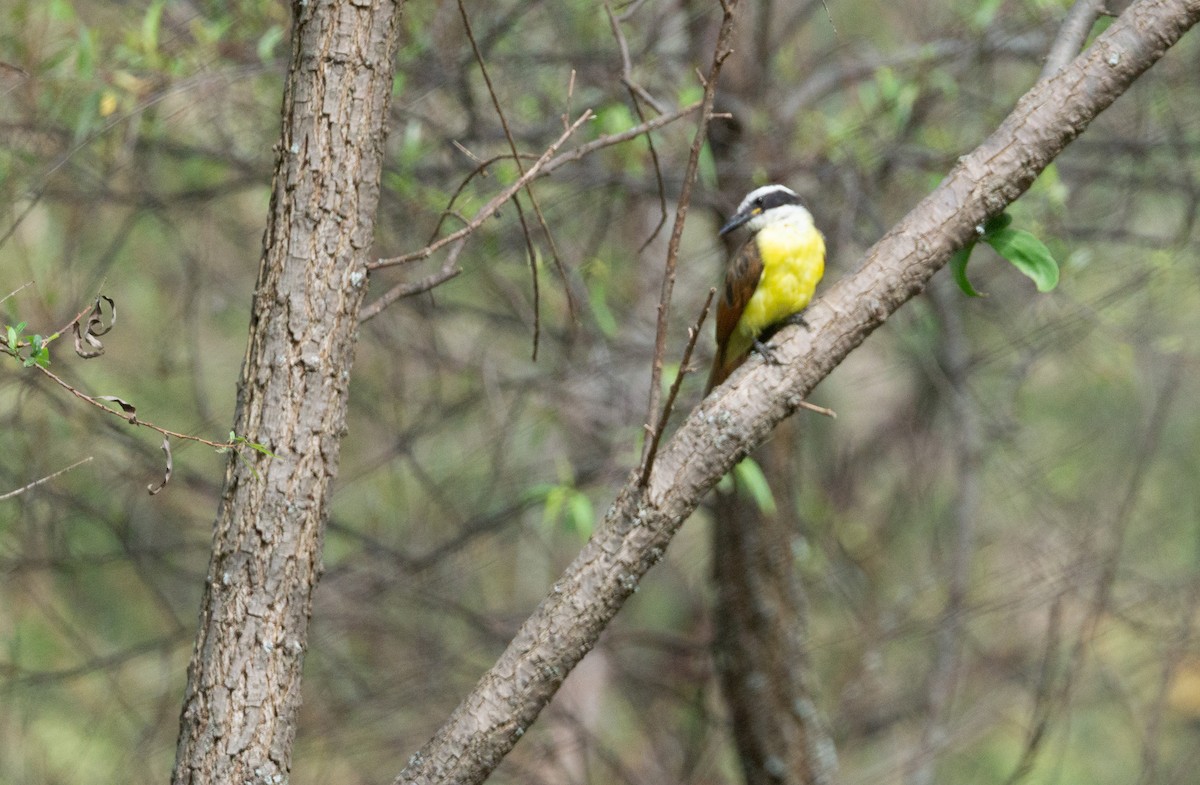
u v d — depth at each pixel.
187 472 12.38
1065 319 13.87
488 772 5.89
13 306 9.77
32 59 10.09
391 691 13.52
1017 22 12.85
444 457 14.91
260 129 11.90
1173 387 14.03
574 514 10.09
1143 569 16.84
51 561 11.59
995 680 16.20
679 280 14.27
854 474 17.02
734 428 6.12
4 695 12.35
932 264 6.43
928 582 16.16
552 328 13.54
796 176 13.27
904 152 12.70
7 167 10.16
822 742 12.79
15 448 11.80
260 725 5.74
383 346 13.21
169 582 15.45
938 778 17.48
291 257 5.92
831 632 17.55
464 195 11.26
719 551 12.79
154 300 14.16
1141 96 13.52
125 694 13.56
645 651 18.06
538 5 11.84
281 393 5.87
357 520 15.59
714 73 5.80
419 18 11.05
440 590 14.09
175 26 11.04
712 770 14.33
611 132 11.20
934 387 16.98
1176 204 15.28
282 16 11.02
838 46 13.74
